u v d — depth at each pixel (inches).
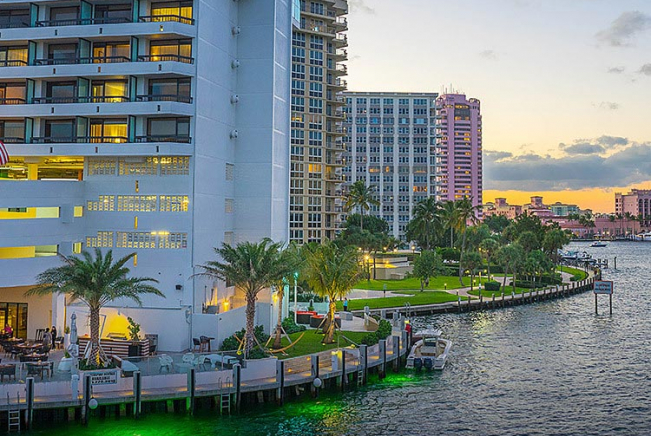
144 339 1955.0
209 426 1587.1
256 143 2534.5
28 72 2255.2
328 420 1660.9
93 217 2272.4
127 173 2263.8
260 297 2454.5
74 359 1624.0
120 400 1572.3
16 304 2113.7
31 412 1492.4
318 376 1824.6
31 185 2063.2
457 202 4938.5
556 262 6373.0
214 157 2358.5
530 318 3469.5
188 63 2231.8
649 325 3255.4
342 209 5743.1
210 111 2330.2
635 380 2129.7
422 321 3336.6
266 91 2536.9
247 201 2539.4
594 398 1916.8
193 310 2176.4
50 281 1710.1
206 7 2290.8
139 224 2231.8
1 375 1528.1
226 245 1974.7
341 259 2304.4
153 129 2263.8
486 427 1643.7
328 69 5570.9
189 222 2196.1
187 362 1692.9
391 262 5044.3
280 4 2637.8
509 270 5615.2
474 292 4242.1
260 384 1706.4
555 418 1724.9
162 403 1631.4
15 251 2123.5
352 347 2165.4
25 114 2258.9
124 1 2288.4
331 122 5644.7
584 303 4136.3
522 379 2123.5
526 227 6565.0
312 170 5408.5
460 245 5851.4
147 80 2269.9
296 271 2140.7
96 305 1670.8
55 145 2241.6
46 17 2322.8
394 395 1903.3
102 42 2305.6
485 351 2571.4
